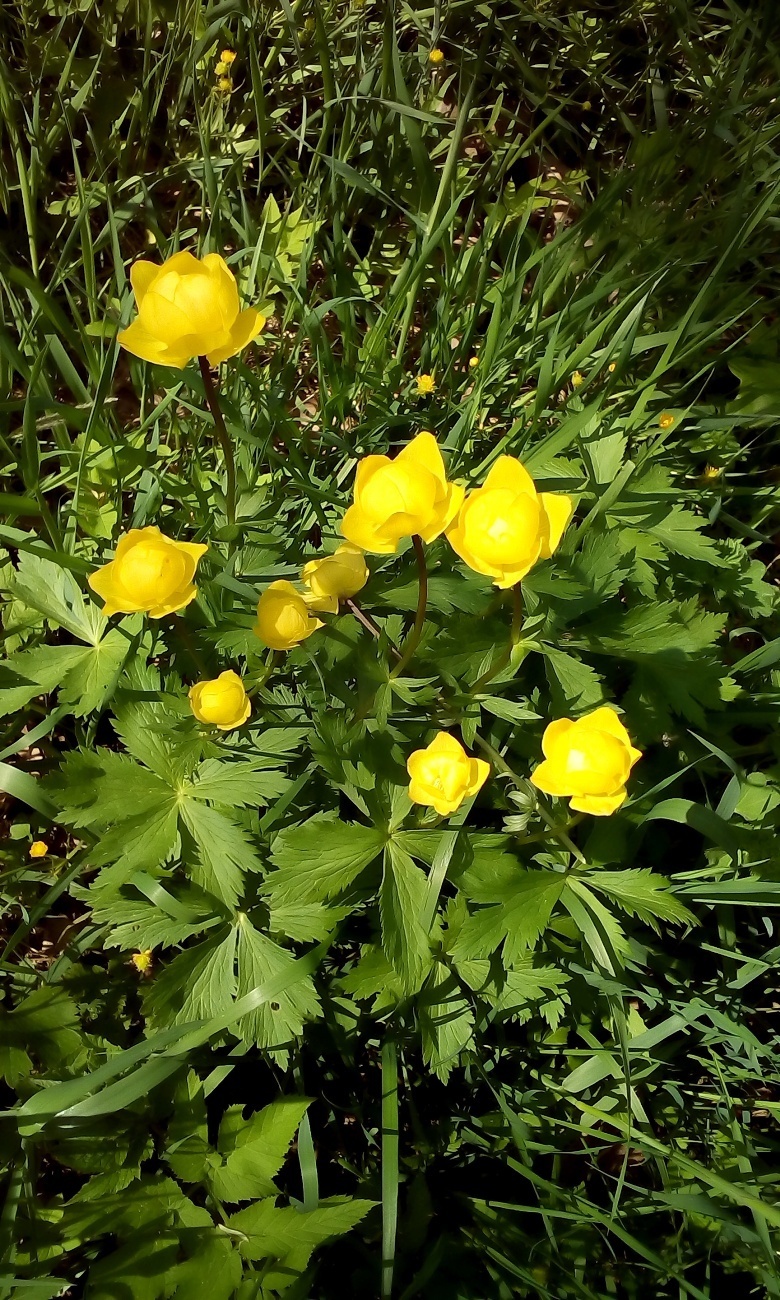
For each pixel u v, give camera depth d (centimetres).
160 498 47
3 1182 36
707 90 67
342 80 64
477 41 68
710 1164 39
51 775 35
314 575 34
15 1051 36
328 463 52
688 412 53
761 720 43
